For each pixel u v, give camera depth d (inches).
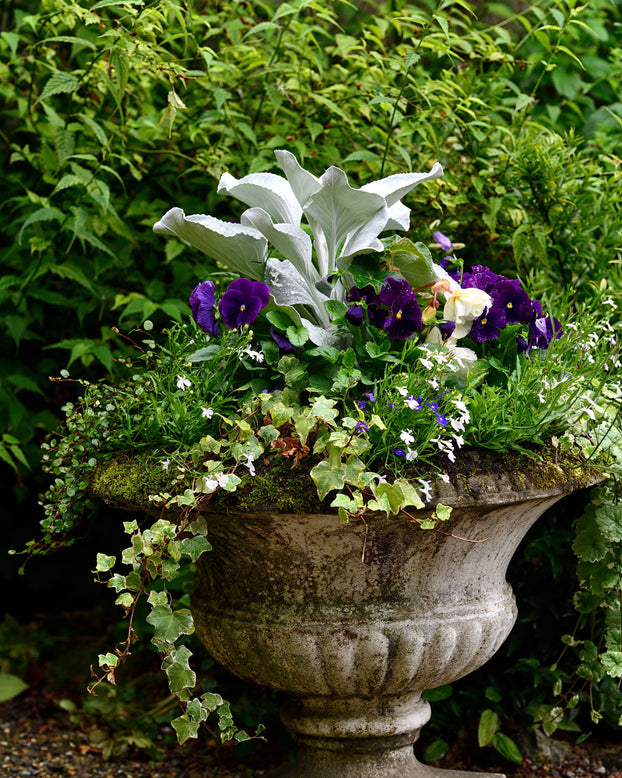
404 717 71.5
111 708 103.7
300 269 70.2
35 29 96.3
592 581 76.3
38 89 112.4
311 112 100.6
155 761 96.5
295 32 104.0
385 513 60.2
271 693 100.0
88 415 69.5
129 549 60.0
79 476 71.1
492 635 69.6
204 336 73.0
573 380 67.9
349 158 92.0
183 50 102.8
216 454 62.1
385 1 127.7
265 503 59.4
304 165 101.3
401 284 65.4
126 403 68.3
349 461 57.8
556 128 108.7
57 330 115.6
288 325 66.7
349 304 67.9
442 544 64.4
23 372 113.0
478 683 97.1
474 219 96.5
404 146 98.4
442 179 93.0
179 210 66.0
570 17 94.6
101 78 98.7
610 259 90.5
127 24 96.1
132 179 110.8
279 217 72.7
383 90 96.6
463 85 96.9
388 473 60.5
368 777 72.1
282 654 65.7
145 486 62.9
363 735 70.4
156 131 105.1
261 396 62.0
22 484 117.0
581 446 68.3
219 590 70.6
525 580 95.3
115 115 109.0
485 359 68.8
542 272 91.7
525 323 69.0
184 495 58.6
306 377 65.6
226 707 63.2
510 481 61.7
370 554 63.6
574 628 92.1
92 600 138.5
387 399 62.3
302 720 71.7
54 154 104.7
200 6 110.0
